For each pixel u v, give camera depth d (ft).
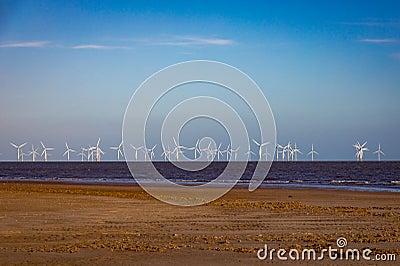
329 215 82.43
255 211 88.02
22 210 86.17
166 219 75.51
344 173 328.49
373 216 81.15
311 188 165.58
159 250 49.98
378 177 272.72
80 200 106.83
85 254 48.21
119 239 56.90
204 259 46.19
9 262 44.75
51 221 72.38
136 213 83.30
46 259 45.98
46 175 305.32
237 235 60.39
